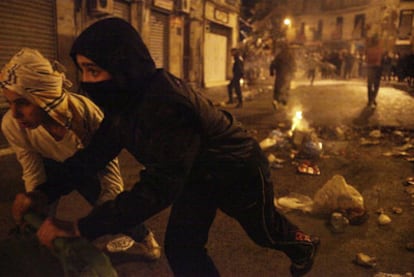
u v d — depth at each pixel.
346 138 6.57
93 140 1.67
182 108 1.30
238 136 1.56
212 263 1.70
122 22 1.22
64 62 8.16
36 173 2.03
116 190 2.27
